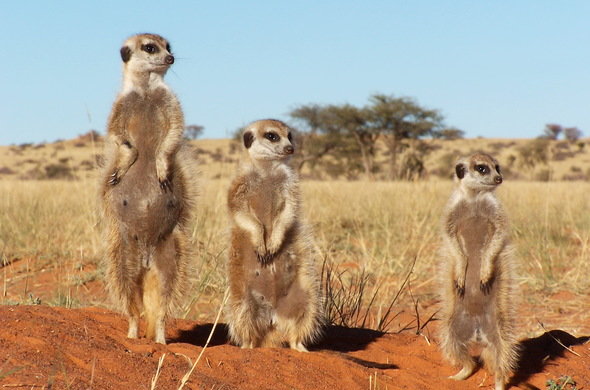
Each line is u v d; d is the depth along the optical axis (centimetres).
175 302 198
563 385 194
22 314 186
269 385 183
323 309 211
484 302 199
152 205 197
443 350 200
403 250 276
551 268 265
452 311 200
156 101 200
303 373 187
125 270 197
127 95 200
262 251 200
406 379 193
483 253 200
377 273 261
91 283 249
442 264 203
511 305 198
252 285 202
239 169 206
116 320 202
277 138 204
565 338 211
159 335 197
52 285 247
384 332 214
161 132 200
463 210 202
